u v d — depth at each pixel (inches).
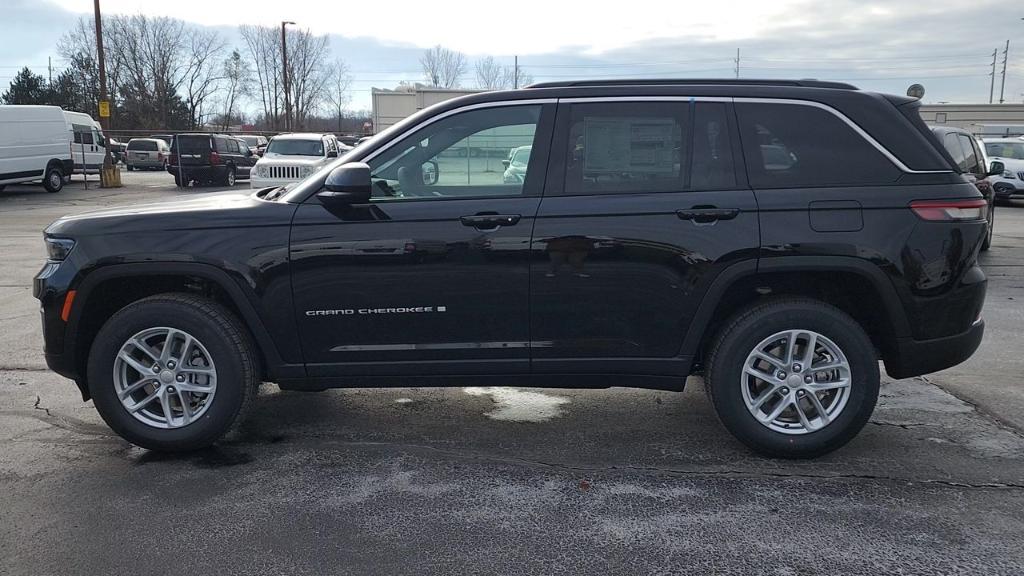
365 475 147.9
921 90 474.9
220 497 137.9
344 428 173.8
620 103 148.9
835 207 143.2
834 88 150.6
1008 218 623.8
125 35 2721.5
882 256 142.4
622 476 147.1
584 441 165.6
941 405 185.9
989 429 170.1
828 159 146.2
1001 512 131.1
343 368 151.8
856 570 113.0
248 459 155.7
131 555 117.5
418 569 113.9
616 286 146.1
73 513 131.3
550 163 147.9
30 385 202.7
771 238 142.8
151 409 156.3
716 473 148.1
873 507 133.2
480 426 175.3
